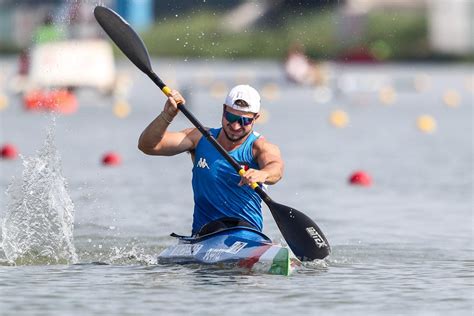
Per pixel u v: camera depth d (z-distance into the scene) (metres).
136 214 50.00
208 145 37.50
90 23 130.12
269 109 129.38
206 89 159.62
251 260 35.00
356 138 91.81
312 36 191.25
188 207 52.34
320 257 37.06
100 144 83.31
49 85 122.25
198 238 37.38
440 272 35.72
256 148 37.09
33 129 95.12
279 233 45.22
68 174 65.00
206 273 34.50
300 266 36.56
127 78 182.50
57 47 124.44
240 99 36.25
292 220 36.81
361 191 59.16
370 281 33.78
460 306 29.88
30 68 122.81
